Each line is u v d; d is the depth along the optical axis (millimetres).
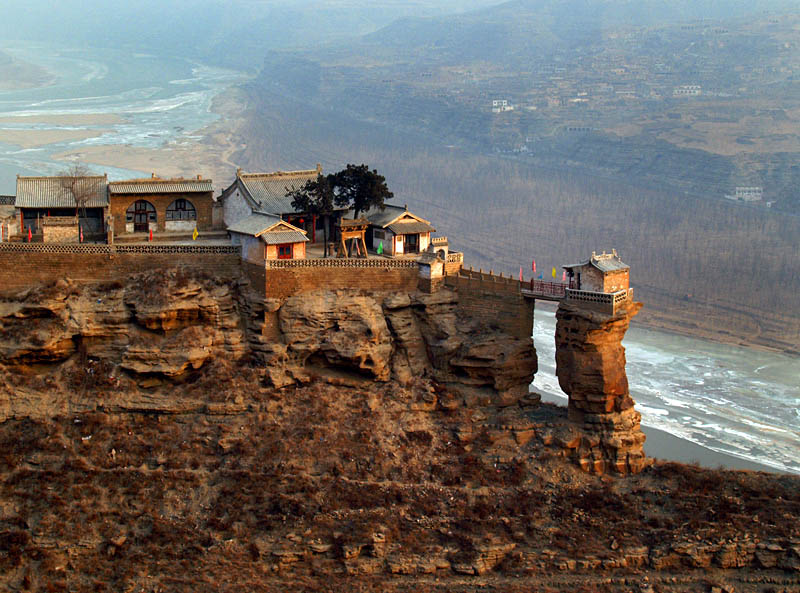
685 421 130750
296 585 87250
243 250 108438
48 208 115312
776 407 137625
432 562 89812
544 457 100500
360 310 106188
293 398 103250
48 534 90562
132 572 87812
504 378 106312
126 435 99812
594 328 99000
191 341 104125
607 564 89938
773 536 91750
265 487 95188
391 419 103062
